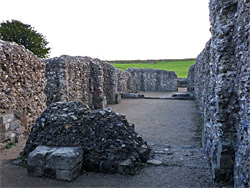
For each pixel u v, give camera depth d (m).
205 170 3.92
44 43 26.48
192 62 52.69
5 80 5.46
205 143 4.98
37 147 3.97
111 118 4.18
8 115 5.44
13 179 3.56
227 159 3.37
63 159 3.51
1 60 5.29
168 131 7.38
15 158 4.57
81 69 11.02
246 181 2.71
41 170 3.62
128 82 22.53
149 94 22.28
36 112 6.95
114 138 3.98
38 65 7.10
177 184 3.42
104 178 3.64
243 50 3.11
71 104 4.63
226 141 3.44
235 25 3.43
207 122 4.75
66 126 4.16
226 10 3.54
